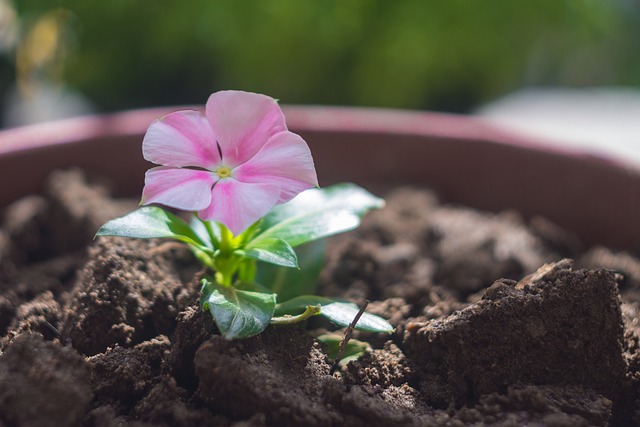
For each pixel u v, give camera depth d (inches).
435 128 16.7
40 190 15.9
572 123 26.5
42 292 13.7
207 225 12.2
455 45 26.0
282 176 11.3
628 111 28.1
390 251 14.8
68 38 25.5
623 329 12.0
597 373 11.9
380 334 12.9
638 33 33.3
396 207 16.0
